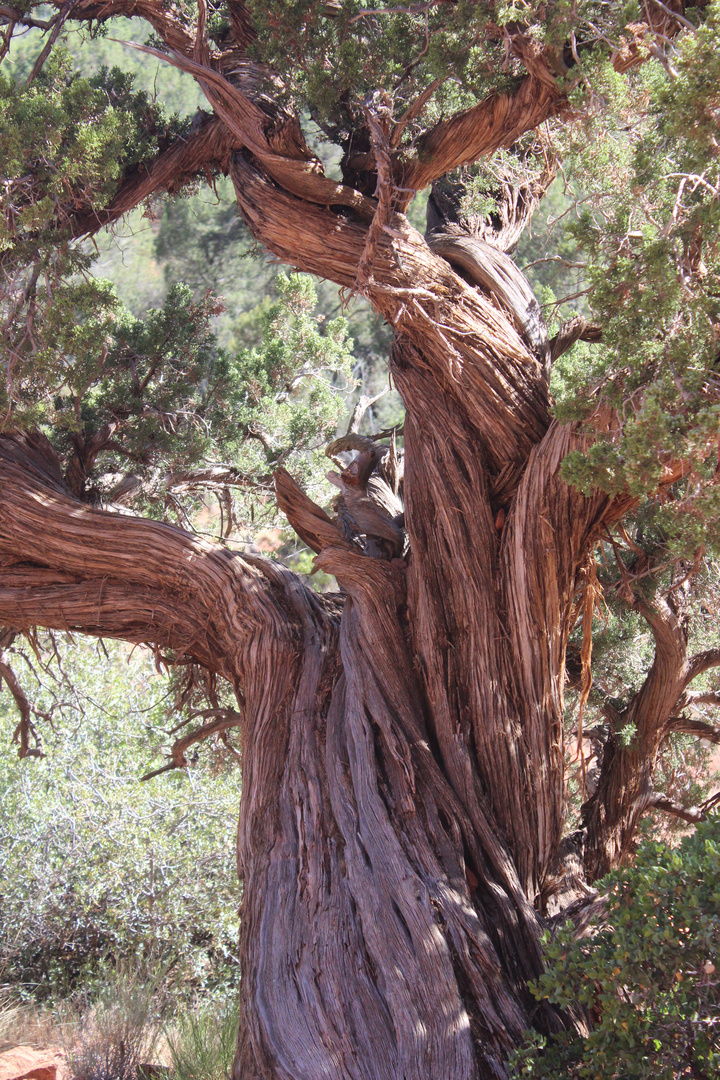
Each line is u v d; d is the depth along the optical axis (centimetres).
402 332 678
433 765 600
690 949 378
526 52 553
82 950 1231
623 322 468
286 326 1102
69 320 640
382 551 741
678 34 548
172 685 1114
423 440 652
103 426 894
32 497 726
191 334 1009
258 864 589
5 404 670
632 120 506
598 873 747
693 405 435
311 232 636
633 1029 387
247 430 1055
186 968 1201
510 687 616
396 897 529
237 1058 518
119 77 834
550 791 612
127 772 1325
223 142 762
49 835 1255
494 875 573
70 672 1345
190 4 779
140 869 1238
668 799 816
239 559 719
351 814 578
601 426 514
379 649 642
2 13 715
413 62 627
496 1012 495
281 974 520
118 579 729
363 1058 474
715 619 862
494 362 629
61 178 658
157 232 1980
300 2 604
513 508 618
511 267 691
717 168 448
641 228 490
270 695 664
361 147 690
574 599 683
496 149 637
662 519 454
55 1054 797
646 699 781
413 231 636
